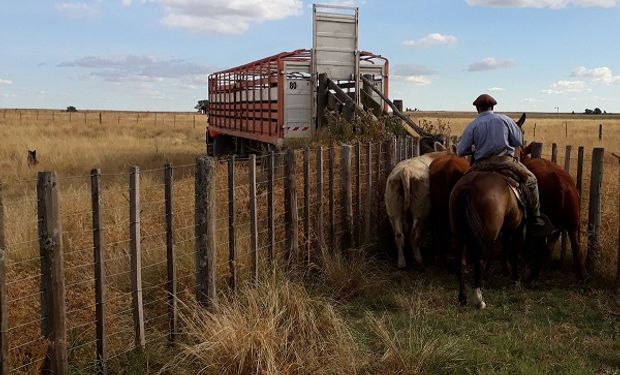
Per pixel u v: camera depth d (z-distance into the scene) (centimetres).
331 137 1145
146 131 3756
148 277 675
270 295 573
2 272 411
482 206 631
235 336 491
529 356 540
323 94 1366
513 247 764
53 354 448
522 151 839
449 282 788
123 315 598
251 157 646
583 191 1002
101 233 484
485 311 668
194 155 2272
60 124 4191
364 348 550
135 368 507
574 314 659
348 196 839
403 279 791
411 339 552
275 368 468
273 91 1445
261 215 810
